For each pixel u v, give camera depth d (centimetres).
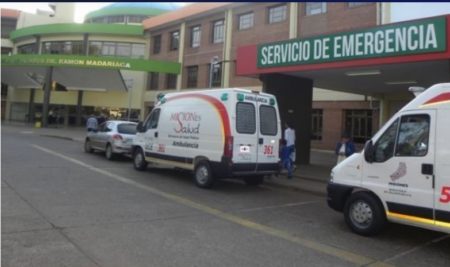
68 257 516
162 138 1263
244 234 661
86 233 620
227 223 728
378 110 2302
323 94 2581
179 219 739
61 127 4075
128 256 531
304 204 955
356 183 703
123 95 4081
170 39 3831
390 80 1562
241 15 3120
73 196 885
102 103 4112
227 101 1064
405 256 584
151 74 4034
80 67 3628
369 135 2359
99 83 3934
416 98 648
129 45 4150
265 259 545
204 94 1134
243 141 1072
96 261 508
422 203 614
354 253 589
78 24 4147
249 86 2967
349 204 707
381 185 665
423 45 1050
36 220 676
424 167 614
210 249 576
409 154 637
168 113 1259
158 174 1312
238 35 3088
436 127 610
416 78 1475
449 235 697
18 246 548
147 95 4009
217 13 3306
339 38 1244
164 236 627
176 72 3603
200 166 1109
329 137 2538
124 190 995
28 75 4097
